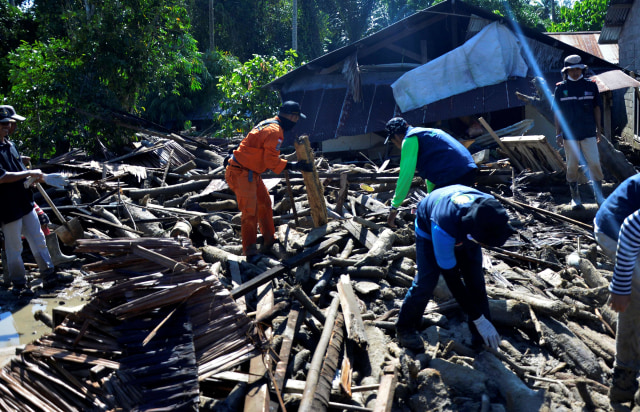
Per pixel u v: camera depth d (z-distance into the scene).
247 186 4.96
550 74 10.60
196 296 3.40
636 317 2.90
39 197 7.32
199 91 25.56
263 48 34.16
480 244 3.11
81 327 3.25
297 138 5.29
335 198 7.13
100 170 8.41
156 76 12.38
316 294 4.47
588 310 4.17
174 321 3.22
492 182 7.79
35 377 3.05
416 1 33.22
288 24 35.00
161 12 11.96
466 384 3.28
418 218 3.49
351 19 36.09
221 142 12.43
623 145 11.21
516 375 3.43
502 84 10.46
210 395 3.18
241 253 5.52
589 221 6.53
